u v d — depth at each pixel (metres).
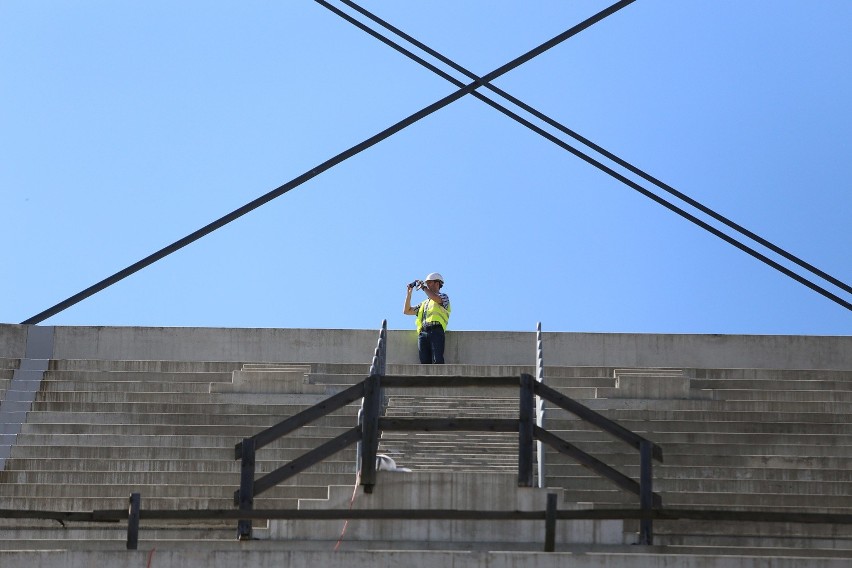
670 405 37.19
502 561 23.66
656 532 28.33
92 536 28.17
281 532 26.58
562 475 31.27
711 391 38.03
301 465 26.02
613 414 35.12
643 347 45.34
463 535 26.44
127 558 23.78
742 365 45.38
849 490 30.36
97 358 44.75
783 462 31.97
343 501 26.55
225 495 30.11
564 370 40.47
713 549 27.12
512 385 26.36
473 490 26.45
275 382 38.03
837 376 39.91
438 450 32.53
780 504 29.80
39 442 33.72
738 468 31.27
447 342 45.34
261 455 32.50
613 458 31.73
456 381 26.41
